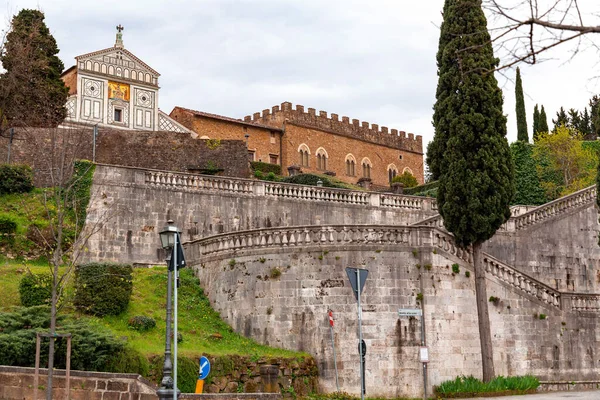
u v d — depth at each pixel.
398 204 49.84
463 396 31.39
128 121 73.31
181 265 22.36
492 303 34.50
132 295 33.41
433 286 33.25
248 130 83.12
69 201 39.69
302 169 88.06
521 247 44.44
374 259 32.94
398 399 31.38
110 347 25.31
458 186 34.62
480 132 35.12
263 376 29.22
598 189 38.47
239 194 44.34
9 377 22.11
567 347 35.62
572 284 45.19
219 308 34.34
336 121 94.06
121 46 74.31
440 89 36.44
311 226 33.38
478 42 35.03
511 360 34.22
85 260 38.81
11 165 42.12
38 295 28.86
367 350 31.78
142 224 41.00
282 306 32.69
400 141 103.12
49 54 60.00
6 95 50.88
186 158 56.19
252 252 33.94
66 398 21.09
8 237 37.12
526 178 63.59
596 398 28.83
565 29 10.02
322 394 30.66
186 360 27.30
